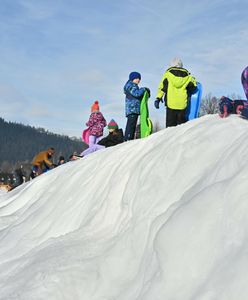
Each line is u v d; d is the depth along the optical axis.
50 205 5.34
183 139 3.82
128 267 2.95
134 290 2.62
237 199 2.27
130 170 4.31
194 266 2.21
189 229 2.38
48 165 12.69
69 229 4.46
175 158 3.57
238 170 2.57
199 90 6.46
